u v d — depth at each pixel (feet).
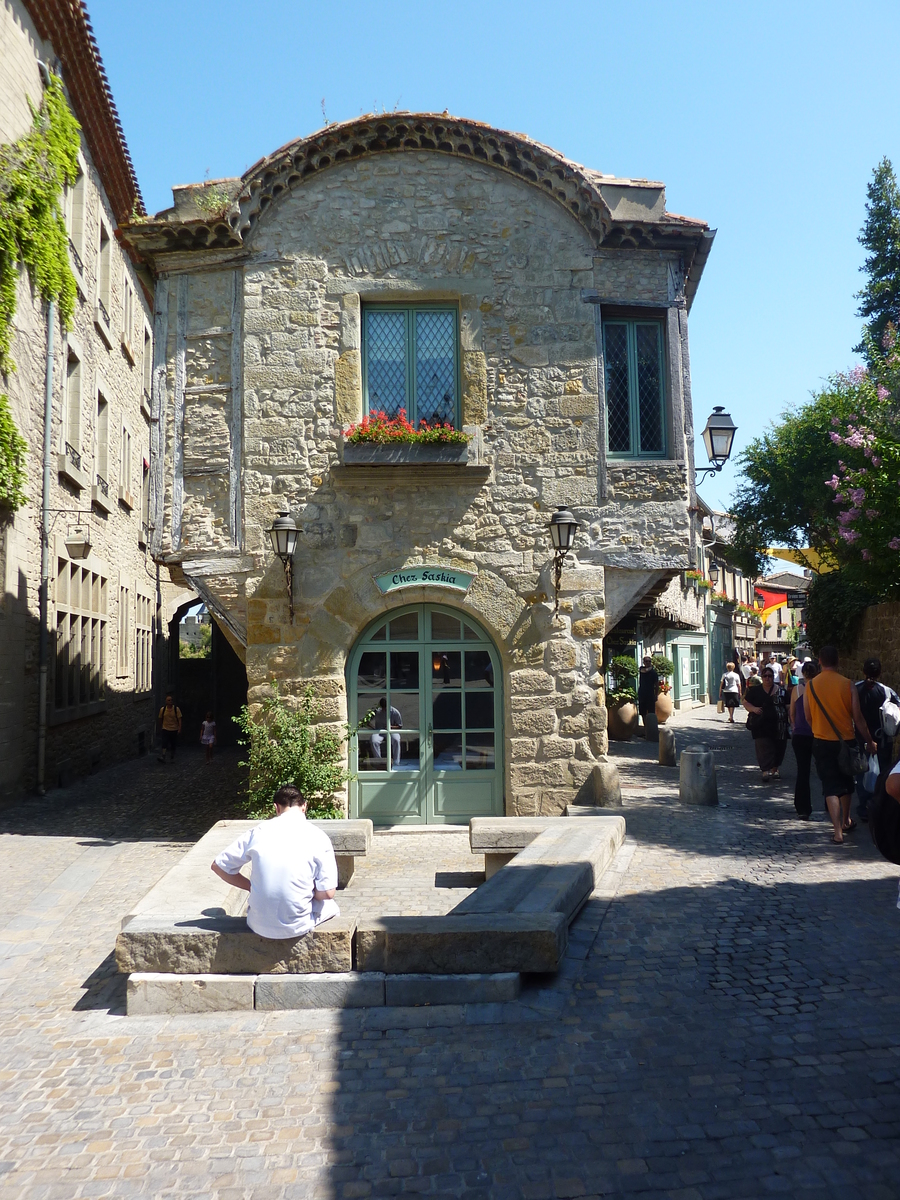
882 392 42.39
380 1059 14.05
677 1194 10.49
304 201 34.09
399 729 33.73
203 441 33.81
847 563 48.11
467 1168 11.12
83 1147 11.80
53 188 45.01
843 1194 10.39
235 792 46.88
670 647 96.89
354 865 26.37
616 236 34.12
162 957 16.40
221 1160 11.44
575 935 19.01
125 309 65.92
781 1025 14.78
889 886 22.59
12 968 19.44
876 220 73.46
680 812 33.24
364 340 34.30
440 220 34.14
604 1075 13.32
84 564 53.21
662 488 33.83
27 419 43.47
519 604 33.24
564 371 33.99
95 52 49.62
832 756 27.73
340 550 33.22
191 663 87.97
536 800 32.89
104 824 37.29
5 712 40.98
